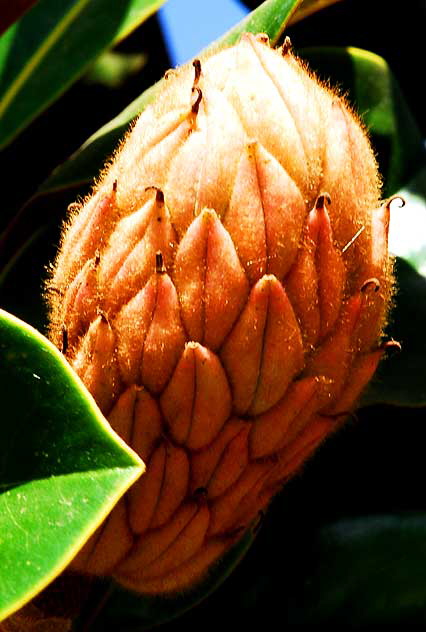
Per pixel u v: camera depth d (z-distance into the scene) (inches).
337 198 15.4
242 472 15.7
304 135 15.3
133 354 15.2
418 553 18.7
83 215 15.8
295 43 21.3
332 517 19.1
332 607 18.7
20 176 20.1
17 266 19.0
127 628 18.5
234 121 15.2
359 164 15.6
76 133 20.3
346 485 19.3
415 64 21.5
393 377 18.5
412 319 18.7
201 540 15.9
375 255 15.6
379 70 19.9
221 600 18.9
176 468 15.5
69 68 18.9
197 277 15.1
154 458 15.4
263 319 15.1
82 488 14.7
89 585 16.3
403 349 18.6
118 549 15.8
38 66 18.9
